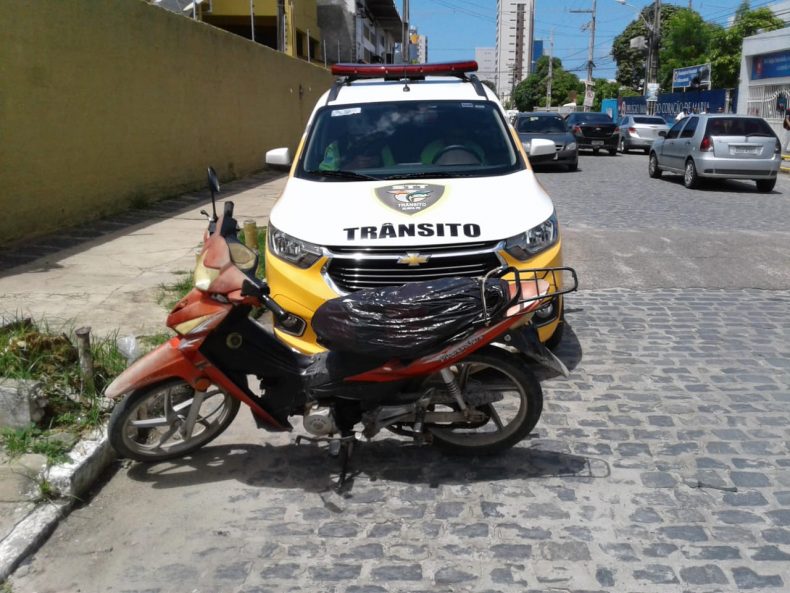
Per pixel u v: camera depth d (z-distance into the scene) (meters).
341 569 3.40
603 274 8.55
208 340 4.11
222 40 16.12
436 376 4.14
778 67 28.42
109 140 11.21
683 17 46.19
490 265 4.86
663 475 4.14
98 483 4.20
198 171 14.98
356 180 5.78
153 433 4.75
